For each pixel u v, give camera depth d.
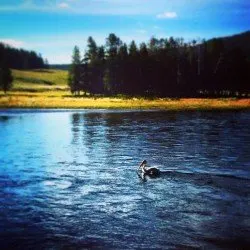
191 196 20.73
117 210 18.69
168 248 14.55
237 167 28.08
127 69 141.88
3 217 17.78
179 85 143.38
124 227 16.59
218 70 141.12
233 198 20.28
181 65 143.88
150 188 22.47
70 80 142.12
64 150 36.00
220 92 150.88
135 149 36.22
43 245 14.89
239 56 143.12
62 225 16.84
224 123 58.03
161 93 140.50
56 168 28.25
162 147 37.06
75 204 19.62
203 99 118.62
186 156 32.41
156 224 16.86
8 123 60.41
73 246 14.80
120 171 27.16
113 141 41.28
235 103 103.31
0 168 28.31
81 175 26.00
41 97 126.31
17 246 14.81
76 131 50.25
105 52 154.00
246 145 37.66
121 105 95.44
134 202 19.89
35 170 27.61
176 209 18.70
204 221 17.11
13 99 111.88
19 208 19.02
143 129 51.44
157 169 25.88
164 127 53.38
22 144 39.69
